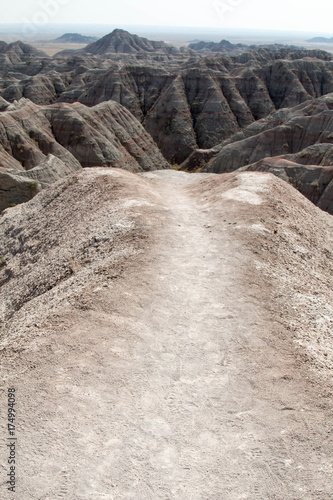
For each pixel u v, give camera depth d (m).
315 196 48.19
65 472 7.98
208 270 16.09
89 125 66.31
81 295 14.45
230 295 14.32
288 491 7.73
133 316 13.03
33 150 56.88
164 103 94.81
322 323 13.70
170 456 8.47
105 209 24.30
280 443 8.73
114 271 16.06
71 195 29.20
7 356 11.62
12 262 26.55
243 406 9.71
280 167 51.72
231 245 18.41
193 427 9.16
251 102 102.12
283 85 105.94
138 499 7.58
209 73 100.00
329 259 21.89
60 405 9.48
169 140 89.38
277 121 75.75
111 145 66.25
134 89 103.69
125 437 8.84
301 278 17.25
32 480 7.76
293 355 11.45
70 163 60.09
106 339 11.88
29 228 28.73
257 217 21.94
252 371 10.81
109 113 73.00
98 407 9.52
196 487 7.83
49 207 29.78
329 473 8.03
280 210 24.00
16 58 173.88
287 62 107.94
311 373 10.77
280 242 19.75
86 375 10.43
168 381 10.45
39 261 23.52
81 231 23.09
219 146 79.81
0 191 42.66
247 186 27.44
